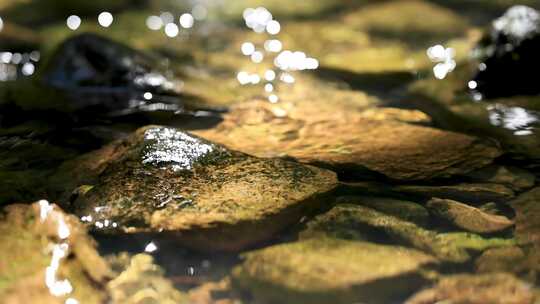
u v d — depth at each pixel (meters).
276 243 1.08
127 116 1.34
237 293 1.04
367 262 1.05
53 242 1.06
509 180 1.17
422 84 1.43
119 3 1.90
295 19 1.79
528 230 1.10
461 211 1.12
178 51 1.56
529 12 1.46
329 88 1.43
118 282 1.05
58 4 1.85
